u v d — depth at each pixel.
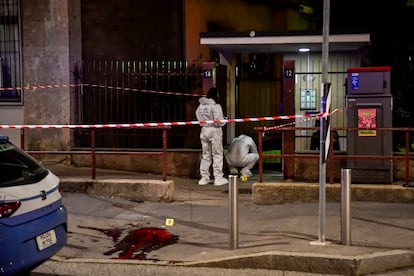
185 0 14.82
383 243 7.56
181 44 14.91
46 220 5.96
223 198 10.79
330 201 9.92
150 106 13.34
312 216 9.00
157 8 14.66
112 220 9.16
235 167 12.79
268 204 10.10
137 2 14.38
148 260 7.38
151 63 13.21
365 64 13.66
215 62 13.58
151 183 10.36
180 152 12.73
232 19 16.25
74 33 13.45
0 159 5.97
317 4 19.81
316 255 6.90
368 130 10.15
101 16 13.89
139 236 8.38
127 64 13.77
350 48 12.87
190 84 13.10
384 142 10.25
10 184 5.73
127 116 13.41
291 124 11.07
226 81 13.81
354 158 9.81
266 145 15.33
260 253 7.10
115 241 8.18
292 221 8.75
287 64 11.58
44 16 13.30
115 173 12.62
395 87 13.97
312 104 13.20
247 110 15.86
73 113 13.45
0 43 13.62
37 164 6.39
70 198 10.31
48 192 6.09
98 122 13.46
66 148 13.31
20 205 5.66
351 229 7.98
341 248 7.25
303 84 13.29
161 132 13.25
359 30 11.87
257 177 13.10
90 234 8.47
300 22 18.98
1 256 5.46
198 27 15.12
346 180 7.38
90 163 13.20
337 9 19.50
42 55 13.35
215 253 7.39
